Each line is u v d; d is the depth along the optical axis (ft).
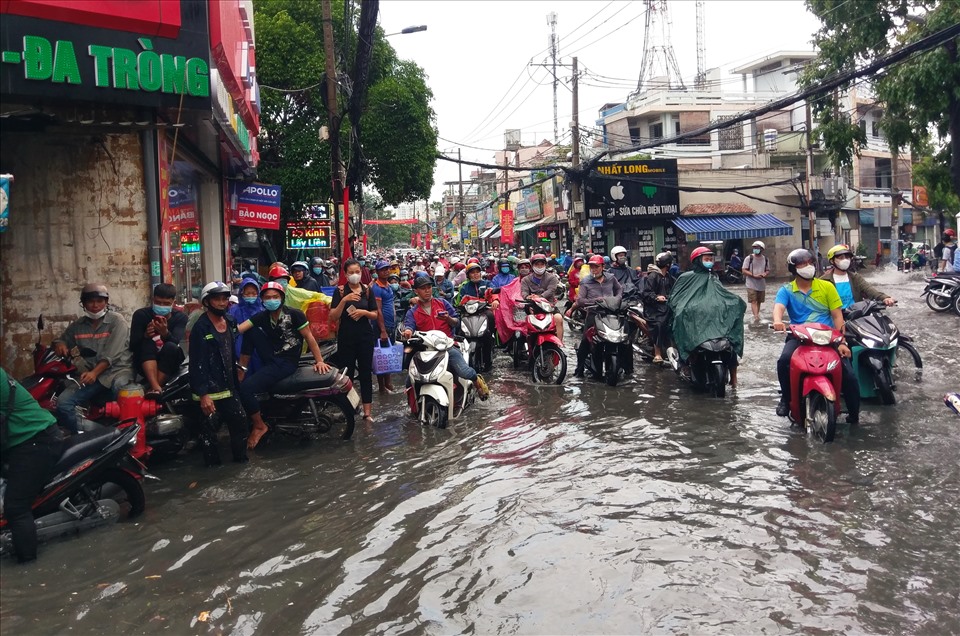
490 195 230.68
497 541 15.67
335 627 12.32
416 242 313.73
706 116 127.75
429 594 13.39
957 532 15.34
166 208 28.07
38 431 15.62
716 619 12.14
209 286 21.88
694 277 31.07
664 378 33.94
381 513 17.67
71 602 13.47
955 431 22.77
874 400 27.12
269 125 66.80
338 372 24.84
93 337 21.12
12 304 25.76
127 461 17.88
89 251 26.21
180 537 16.52
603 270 35.35
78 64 23.38
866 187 141.49
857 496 17.52
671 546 15.02
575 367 38.14
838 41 67.72
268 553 15.48
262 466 22.11
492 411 28.43
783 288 24.64
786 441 22.47
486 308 37.65
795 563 14.11
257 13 67.92
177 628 12.44
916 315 52.31
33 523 15.46
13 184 25.55
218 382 21.93
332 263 55.01
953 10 58.44
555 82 87.45
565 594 13.16
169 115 27.20
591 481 19.39
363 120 70.59
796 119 128.06
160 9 24.85
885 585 13.16
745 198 111.34
